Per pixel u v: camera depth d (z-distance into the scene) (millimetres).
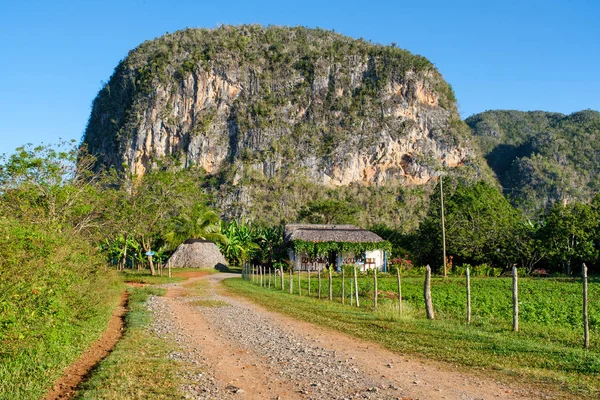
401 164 173250
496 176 174625
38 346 9805
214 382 8797
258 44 196250
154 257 61500
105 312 17328
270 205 152000
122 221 36312
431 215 61594
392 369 9656
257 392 8148
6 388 7922
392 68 185375
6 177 22203
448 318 17078
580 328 15406
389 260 52156
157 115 177000
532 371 9242
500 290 30062
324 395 7898
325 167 169625
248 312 19609
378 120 177125
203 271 57312
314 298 24906
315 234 51938
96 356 11102
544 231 50719
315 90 184750
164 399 7719
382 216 141000
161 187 44125
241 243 74750
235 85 184375
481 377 8930
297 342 12844
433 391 8023
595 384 8328
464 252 52531
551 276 47531
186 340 13305
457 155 174250
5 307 8594
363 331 14320
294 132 177500
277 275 42625
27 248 9422
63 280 10898
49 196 22500
